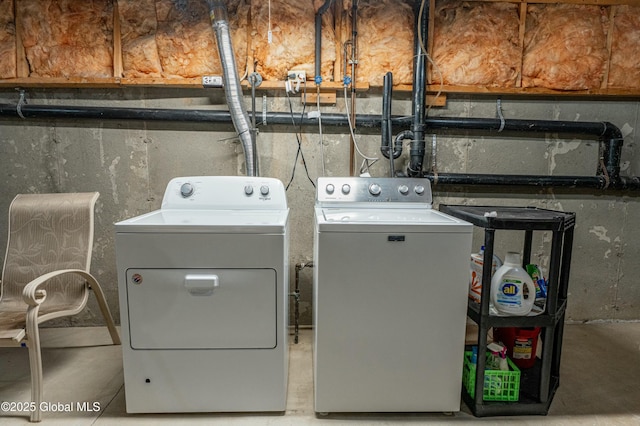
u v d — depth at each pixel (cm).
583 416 157
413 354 152
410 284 148
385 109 226
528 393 164
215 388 153
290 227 243
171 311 148
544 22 233
